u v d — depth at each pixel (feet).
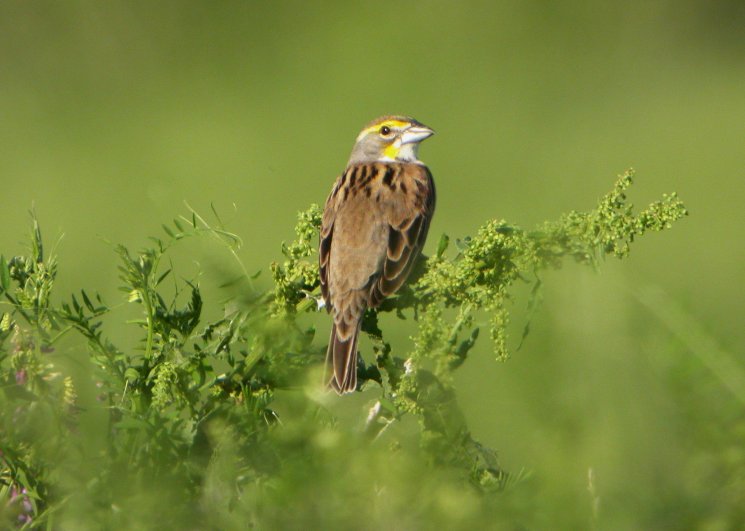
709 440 22.02
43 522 22.21
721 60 176.55
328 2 178.29
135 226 96.27
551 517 20.68
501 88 162.91
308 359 25.52
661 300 25.49
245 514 21.33
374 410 23.65
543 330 26.86
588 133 139.64
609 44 178.81
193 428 22.70
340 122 148.36
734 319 34.14
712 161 123.24
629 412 22.58
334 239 35.76
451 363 23.48
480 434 25.40
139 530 21.31
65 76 165.48
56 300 61.21
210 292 30.04
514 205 103.76
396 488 20.76
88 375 23.73
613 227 24.85
